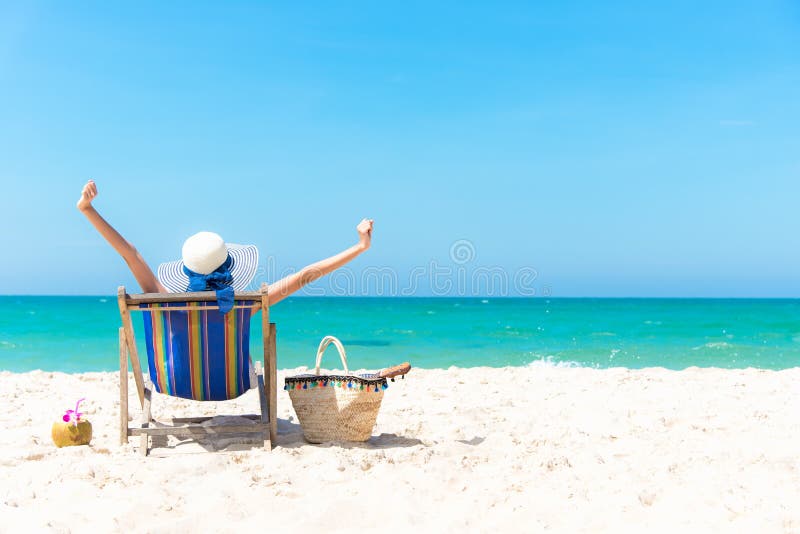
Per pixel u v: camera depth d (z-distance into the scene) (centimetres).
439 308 4634
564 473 412
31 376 841
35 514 327
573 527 328
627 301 8462
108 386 756
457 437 513
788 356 1463
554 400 673
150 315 439
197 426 454
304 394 478
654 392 713
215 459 420
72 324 2480
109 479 380
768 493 370
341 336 2070
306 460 428
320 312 3916
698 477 400
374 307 4859
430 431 538
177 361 448
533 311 4116
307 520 329
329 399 474
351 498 356
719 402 649
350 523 329
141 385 467
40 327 2302
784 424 543
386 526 327
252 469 408
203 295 420
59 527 311
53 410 605
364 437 485
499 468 423
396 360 1384
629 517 339
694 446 476
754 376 844
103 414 588
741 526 325
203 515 330
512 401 666
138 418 572
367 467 420
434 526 327
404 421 571
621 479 400
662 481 393
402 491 372
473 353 1524
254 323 2636
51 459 428
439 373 889
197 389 459
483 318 3184
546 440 497
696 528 325
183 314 437
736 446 474
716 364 1315
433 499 363
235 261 480
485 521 334
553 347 1684
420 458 439
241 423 512
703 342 1828
